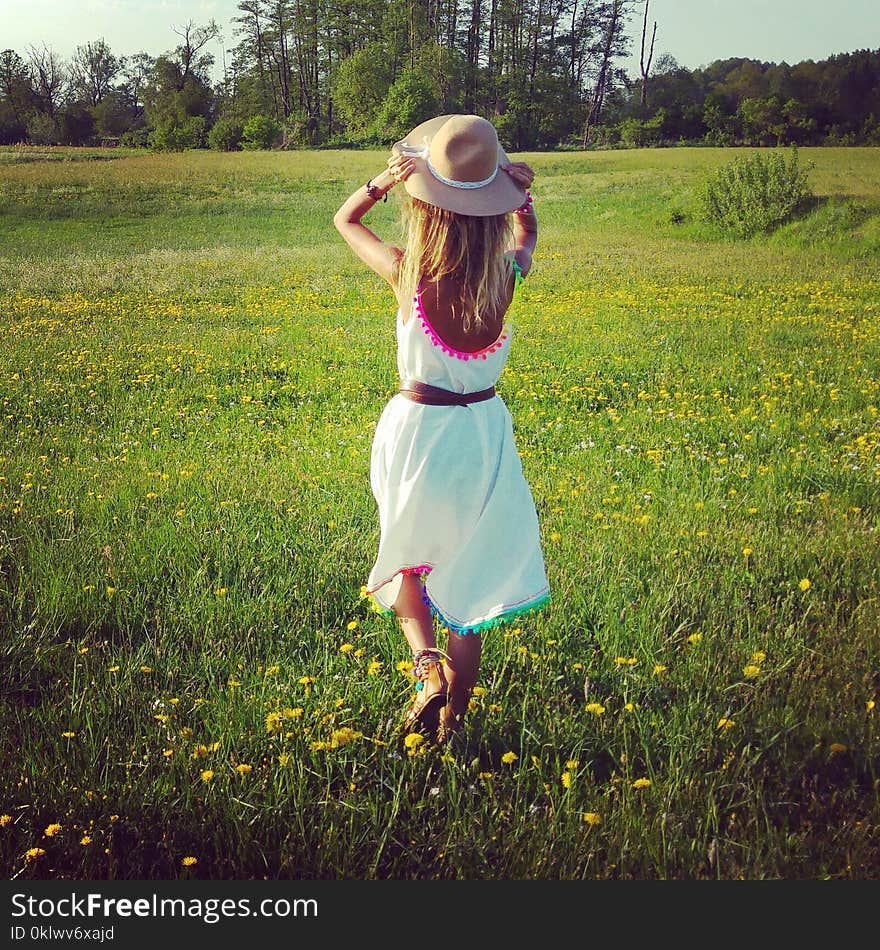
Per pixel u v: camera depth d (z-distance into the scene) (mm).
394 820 2334
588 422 6773
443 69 92500
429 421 2580
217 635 3365
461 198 2461
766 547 4047
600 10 97188
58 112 99875
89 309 14211
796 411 6898
